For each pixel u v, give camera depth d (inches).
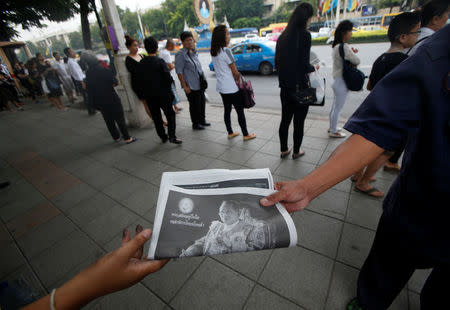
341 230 77.2
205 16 921.5
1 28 301.9
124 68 178.9
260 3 1868.8
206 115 210.5
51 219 98.1
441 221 29.4
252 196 31.7
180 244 27.0
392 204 36.4
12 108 343.9
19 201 113.7
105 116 158.7
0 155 173.2
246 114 199.9
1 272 76.0
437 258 31.5
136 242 25.0
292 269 66.1
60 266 76.3
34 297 41.1
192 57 152.3
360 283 49.8
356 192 92.7
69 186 120.9
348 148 28.6
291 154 127.6
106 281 23.5
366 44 591.2
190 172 35.9
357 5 995.3
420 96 24.9
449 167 25.8
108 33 169.6
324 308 56.5
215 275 66.6
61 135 200.7
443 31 24.0
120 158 145.3
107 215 96.7
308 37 91.7
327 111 190.2
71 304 22.5
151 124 200.4
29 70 338.0
